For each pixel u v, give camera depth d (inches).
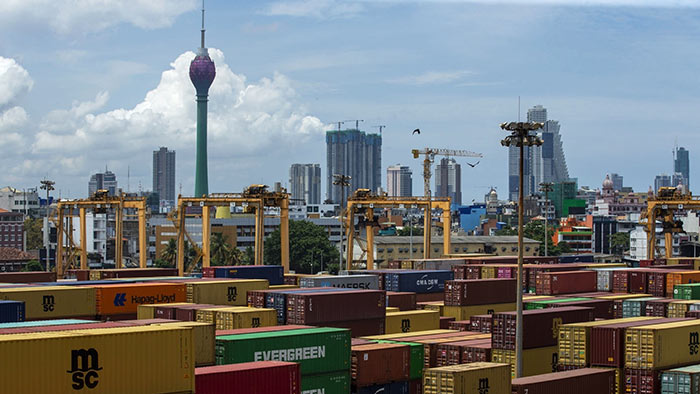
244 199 4977.9
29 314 2578.7
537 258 4596.5
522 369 2242.9
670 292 3408.0
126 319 2763.3
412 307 3105.3
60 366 1457.9
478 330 2620.6
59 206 5876.0
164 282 3176.7
